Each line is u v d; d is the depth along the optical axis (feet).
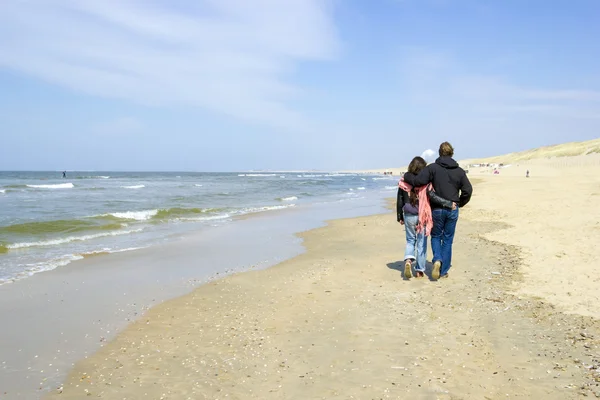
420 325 16.74
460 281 22.82
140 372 13.64
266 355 14.60
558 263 25.20
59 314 19.49
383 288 22.34
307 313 18.85
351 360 13.89
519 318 16.85
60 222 49.37
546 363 12.97
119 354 15.07
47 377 13.41
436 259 23.03
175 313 19.49
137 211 62.80
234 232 45.96
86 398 12.08
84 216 56.75
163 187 147.02
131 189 131.44
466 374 12.60
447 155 23.16
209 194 109.40
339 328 16.83
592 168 238.68
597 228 35.37
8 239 39.52
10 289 23.56
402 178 24.18
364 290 22.11
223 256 33.04
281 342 15.69
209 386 12.55
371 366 13.39
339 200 97.45
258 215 63.21
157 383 12.87
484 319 16.99
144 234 44.45
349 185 193.26
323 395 11.78
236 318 18.57
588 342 14.21
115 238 41.86
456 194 22.94
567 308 17.62
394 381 12.37
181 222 54.49
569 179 150.00
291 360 14.12
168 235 43.80
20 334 17.06
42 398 12.12
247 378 12.98
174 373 13.50
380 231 45.14
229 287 23.80
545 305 18.16
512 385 11.80
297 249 35.88
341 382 12.46
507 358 13.48
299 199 100.37
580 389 11.30
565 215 45.34
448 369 12.96
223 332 16.93
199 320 18.48
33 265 29.60
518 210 55.42
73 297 22.13
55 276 26.55
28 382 13.08
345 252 33.63
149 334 16.96
